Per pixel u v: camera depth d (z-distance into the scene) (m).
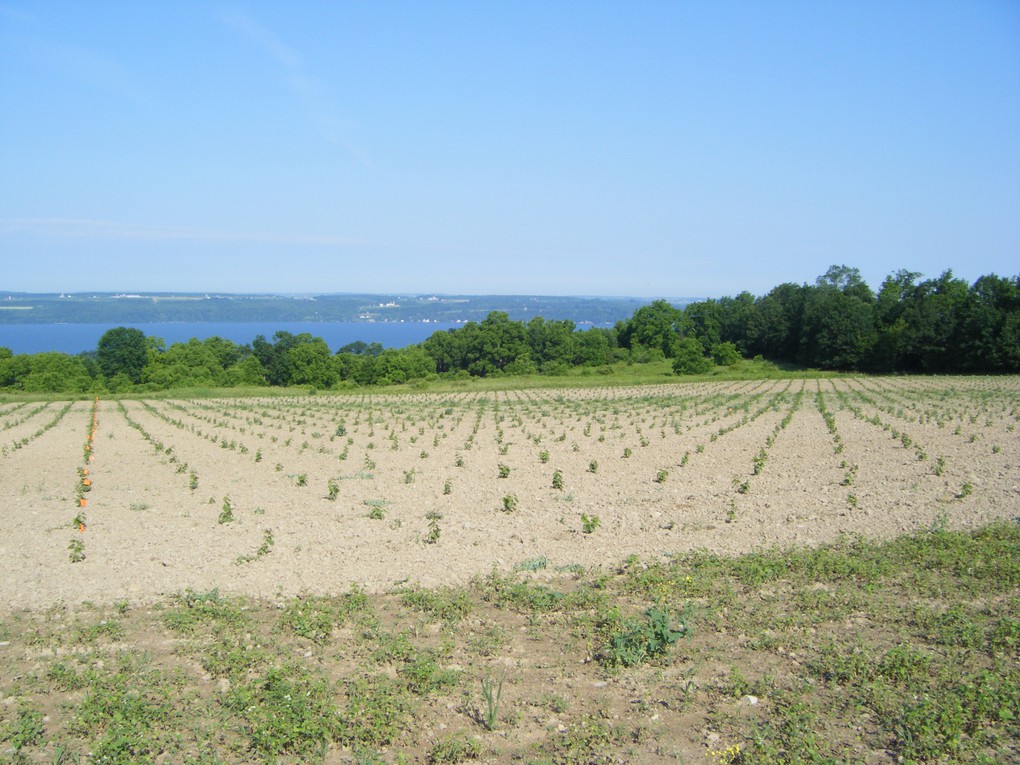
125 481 25.20
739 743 8.34
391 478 25.30
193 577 14.25
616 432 37.06
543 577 14.08
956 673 9.70
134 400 64.12
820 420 40.53
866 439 32.53
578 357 107.38
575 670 10.22
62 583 14.00
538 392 67.81
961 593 12.67
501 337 104.88
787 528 17.31
